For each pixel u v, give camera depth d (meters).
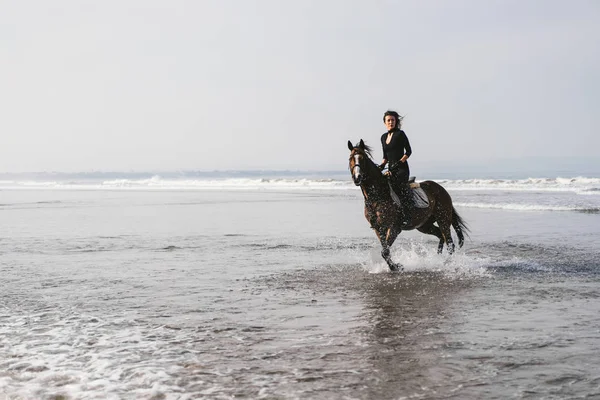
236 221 20.92
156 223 20.30
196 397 4.10
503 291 7.92
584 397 3.98
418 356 4.99
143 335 5.81
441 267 10.16
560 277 9.04
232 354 5.13
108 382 4.43
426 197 10.20
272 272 9.88
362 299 7.51
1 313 6.84
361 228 18.05
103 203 33.62
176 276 9.51
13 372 4.70
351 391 4.17
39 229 18.20
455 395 4.06
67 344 5.50
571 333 5.66
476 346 5.26
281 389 4.24
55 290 8.30
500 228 17.06
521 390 4.13
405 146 10.00
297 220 21.19
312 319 6.43
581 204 25.50
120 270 10.17
